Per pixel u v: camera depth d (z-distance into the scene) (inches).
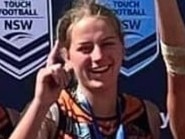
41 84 88.0
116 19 99.9
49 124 97.2
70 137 98.1
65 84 90.0
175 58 98.1
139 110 103.4
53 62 94.5
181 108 100.8
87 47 97.1
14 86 198.4
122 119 101.5
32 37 198.8
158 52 205.9
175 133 102.5
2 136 112.0
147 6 204.5
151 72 206.2
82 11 99.6
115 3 202.5
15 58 198.4
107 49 97.2
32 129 86.5
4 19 197.6
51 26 199.0
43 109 87.7
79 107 99.7
